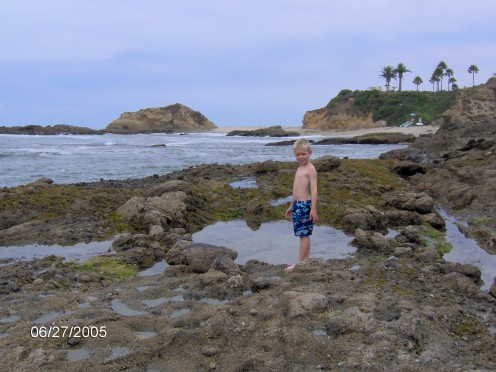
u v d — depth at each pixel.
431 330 5.02
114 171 24.75
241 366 4.30
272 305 5.33
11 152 39.75
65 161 30.95
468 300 6.19
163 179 16.08
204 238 9.23
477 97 61.09
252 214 10.93
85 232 9.14
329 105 98.00
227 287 6.20
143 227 9.57
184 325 5.07
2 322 5.34
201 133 102.50
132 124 107.81
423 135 53.59
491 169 15.06
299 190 7.33
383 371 4.17
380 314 5.24
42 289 6.59
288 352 4.51
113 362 4.40
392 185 14.46
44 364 4.34
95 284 6.91
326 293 5.75
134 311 5.64
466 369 4.23
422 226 10.14
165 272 7.21
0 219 9.64
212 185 12.96
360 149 42.12
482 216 11.57
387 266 7.42
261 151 40.94
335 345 4.59
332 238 9.20
